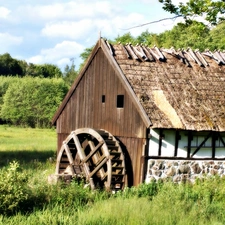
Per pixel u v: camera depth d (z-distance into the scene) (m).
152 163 23.38
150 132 23.34
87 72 27.33
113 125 25.36
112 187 23.28
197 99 24.94
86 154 27.19
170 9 19.66
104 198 19.86
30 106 84.50
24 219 15.27
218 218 16.72
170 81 25.36
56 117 29.00
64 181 22.02
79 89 27.80
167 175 23.62
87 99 27.27
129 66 25.30
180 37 61.03
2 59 132.75
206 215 16.72
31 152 38.31
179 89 25.05
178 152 23.94
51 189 18.61
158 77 25.28
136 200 18.55
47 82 85.25
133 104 24.05
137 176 23.62
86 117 27.27
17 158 33.75
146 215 15.93
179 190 19.95
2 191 16.36
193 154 24.31
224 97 25.95
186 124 23.17
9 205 16.02
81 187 21.23
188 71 26.67
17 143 47.06
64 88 86.19
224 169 25.22
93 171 24.12
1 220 14.84
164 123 22.80
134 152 23.94
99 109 26.41
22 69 135.00
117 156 24.06
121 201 18.28
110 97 25.69
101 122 26.20
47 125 85.00
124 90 24.75
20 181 17.38
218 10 19.44
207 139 24.78
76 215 15.95
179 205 17.41
